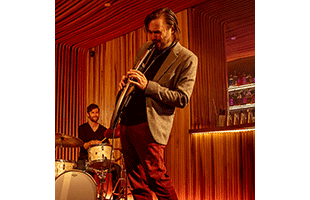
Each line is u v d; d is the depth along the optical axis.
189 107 2.99
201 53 3.12
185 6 3.23
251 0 2.95
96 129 3.81
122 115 1.75
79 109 4.39
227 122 2.95
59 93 4.52
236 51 3.18
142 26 3.73
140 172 1.75
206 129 2.71
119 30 3.90
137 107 1.70
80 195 2.58
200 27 3.19
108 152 2.97
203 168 2.79
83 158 3.55
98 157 2.92
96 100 4.23
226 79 3.14
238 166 2.52
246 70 3.11
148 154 1.62
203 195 2.76
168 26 1.78
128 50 3.89
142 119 1.66
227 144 2.62
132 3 3.34
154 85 1.58
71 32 4.12
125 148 1.76
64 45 4.52
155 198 2.84
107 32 4.00
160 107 1.65
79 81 4.45
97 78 4.26
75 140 3.25
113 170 3.34
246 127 2.38
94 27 3.93
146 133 1.63
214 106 3.05
